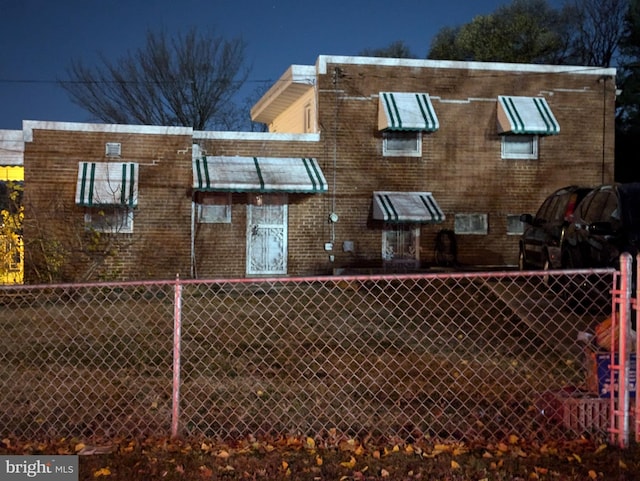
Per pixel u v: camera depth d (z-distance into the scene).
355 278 5.96
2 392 7.38
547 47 32.62
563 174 19.03
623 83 27.94
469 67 18.62
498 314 11.34
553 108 18.97
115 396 7.26
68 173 16.50
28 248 15.49
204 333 10.24
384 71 18.30
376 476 5.16
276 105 22.58
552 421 6.25
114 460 5.46
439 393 7.32
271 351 9.16
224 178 16.73
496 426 6.33
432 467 5.32
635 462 5.37
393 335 10.16
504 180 18.81
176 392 5.97
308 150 18.06
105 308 12.13
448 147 18.56
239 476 5.17
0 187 19.31
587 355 6.51
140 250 16.75
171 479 5.10
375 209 17.88
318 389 7.47
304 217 17.97
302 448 5.79
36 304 12.57
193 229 17.34
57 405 6.93
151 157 16.83
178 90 33.59
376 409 6.80
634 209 9.93
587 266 10.84
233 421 6.50
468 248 18.66
